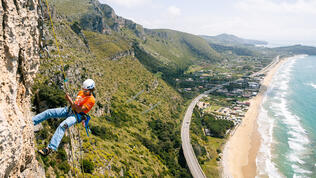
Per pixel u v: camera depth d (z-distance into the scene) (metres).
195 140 109.69
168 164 82.62
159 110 134.62
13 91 6.76
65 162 30.12
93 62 116.38
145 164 65.62
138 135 88.19
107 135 68.50
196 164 87.00
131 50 197.88
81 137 49.16
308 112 149.62
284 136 114.69
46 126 29.39
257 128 128.12
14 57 6.82
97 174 40.75
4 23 6.45
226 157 98.25
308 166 87.06
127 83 142.88
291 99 184.12
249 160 94.62
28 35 8.09
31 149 8.20
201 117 154.00
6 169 5.95
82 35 130.38
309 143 105.50
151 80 170.62
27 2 8.09
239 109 170.00
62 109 8.97
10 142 5.97
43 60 56.62
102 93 99.50
